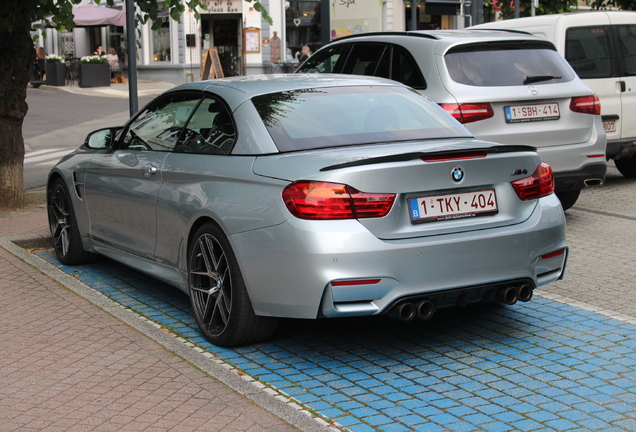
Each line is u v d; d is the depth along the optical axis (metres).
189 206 4.91
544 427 3.65
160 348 4.65
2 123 9.33
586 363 4.46
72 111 25.80
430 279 4.23
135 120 6.07
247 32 36.19
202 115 5.27
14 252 7.05
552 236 4.64
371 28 14.05
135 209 5.65
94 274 6.65
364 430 3.62
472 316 5.38
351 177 4.12
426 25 35.59
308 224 4.11
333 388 4.15
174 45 36.97
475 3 17.52
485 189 4.49
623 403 3.91
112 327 5.04
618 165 11.46
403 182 4.21
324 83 5.37
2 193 9.40
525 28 10.46
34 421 3.69
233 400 3.90
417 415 3.79
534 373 4.33
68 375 4.25
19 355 4.57
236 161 4.69
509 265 4.45
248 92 5.10
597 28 10.14
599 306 5.57
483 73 7.47
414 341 4.88
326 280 4.07
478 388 4.13
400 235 4.21
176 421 3.66
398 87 5.57
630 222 8.48
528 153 4.65
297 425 3.59
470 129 7.26
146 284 6.33
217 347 4.81
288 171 4.32
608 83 10.09
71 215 6.74
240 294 4.53
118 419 3.69
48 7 8.80
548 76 7.71
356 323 5.24
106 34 40.06
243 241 4.41
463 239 4.29
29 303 5.59
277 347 4.80
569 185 7.88
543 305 5.61
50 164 15.25
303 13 36.78
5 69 9.18
